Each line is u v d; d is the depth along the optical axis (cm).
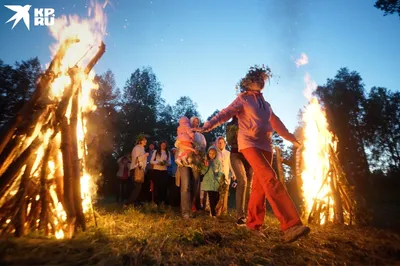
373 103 2964
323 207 527
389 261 320
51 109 407
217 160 691
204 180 680
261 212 416
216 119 416
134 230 418
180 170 615
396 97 3003
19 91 1725
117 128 3238
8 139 377
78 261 289
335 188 523
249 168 566
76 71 440
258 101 430
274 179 381
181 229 431
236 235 399
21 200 374
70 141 403
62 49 435
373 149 2911
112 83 2969
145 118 3709
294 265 302
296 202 842
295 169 594
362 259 324
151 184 903
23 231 365
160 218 538
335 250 352
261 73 444
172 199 911
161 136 3912
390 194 1353
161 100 4103
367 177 1944
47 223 380
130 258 294
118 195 1205
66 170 389
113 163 2564
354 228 475
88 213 449
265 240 387
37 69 1853
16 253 299
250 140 410
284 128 465
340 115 2825
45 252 304
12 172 371
